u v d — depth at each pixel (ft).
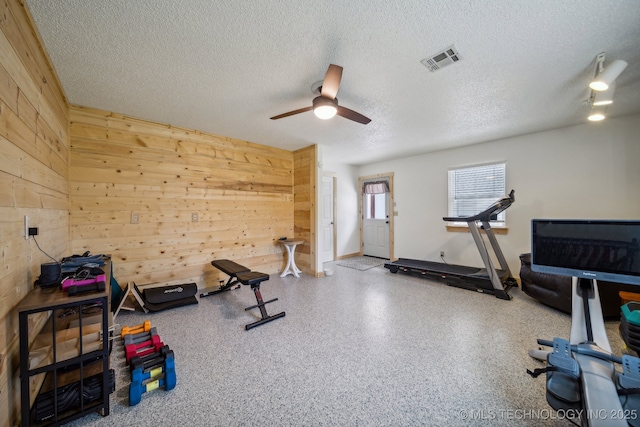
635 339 4.34
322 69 6.77
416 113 9.75
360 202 21.06
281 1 4.56
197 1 4.56
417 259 17.06
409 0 4.56
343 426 4.46
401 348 6.93
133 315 9.18
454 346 7.01
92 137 9.31
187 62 6.45
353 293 11.53
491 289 11.16
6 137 4.09
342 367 6.12
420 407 4.87
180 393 5.29
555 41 5.65
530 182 12.48
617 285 8.43
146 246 10.52
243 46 5.83
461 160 14.89
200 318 8.94
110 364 6.23
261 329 8.11
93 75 7.02
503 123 10.93
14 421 4.16
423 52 6.06
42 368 4.16
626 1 4.56
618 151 10.49
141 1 4.55
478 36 5.50
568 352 4.32
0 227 3.86
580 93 8.13
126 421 4.58
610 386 3.78
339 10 4.78
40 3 4.56
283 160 15.35
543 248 4.90
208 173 12.25
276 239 14.97
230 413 4.77
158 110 9.45
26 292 4.83
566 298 8.84
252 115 9.94
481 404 4.93
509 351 6.74
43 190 5.99
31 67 5.18
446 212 15.66
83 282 4.67
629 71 6.88
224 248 12.84
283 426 4.48
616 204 10.58
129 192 10.09
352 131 11.94
